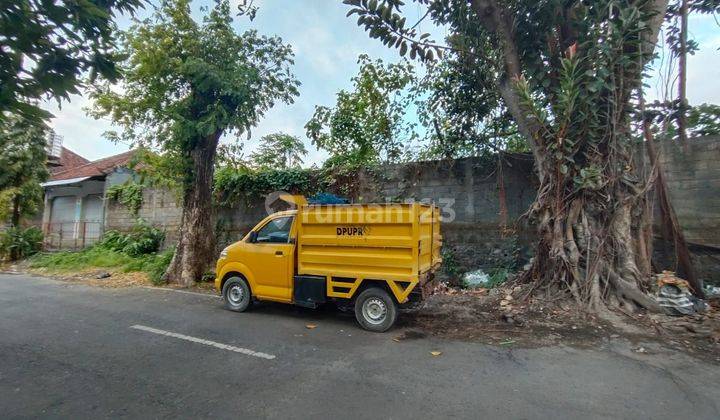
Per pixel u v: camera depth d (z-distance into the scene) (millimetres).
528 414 3088
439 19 7746
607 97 6145
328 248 5719
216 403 3293
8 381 3762
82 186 17141
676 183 7102
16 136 14680
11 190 14469
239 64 8758
